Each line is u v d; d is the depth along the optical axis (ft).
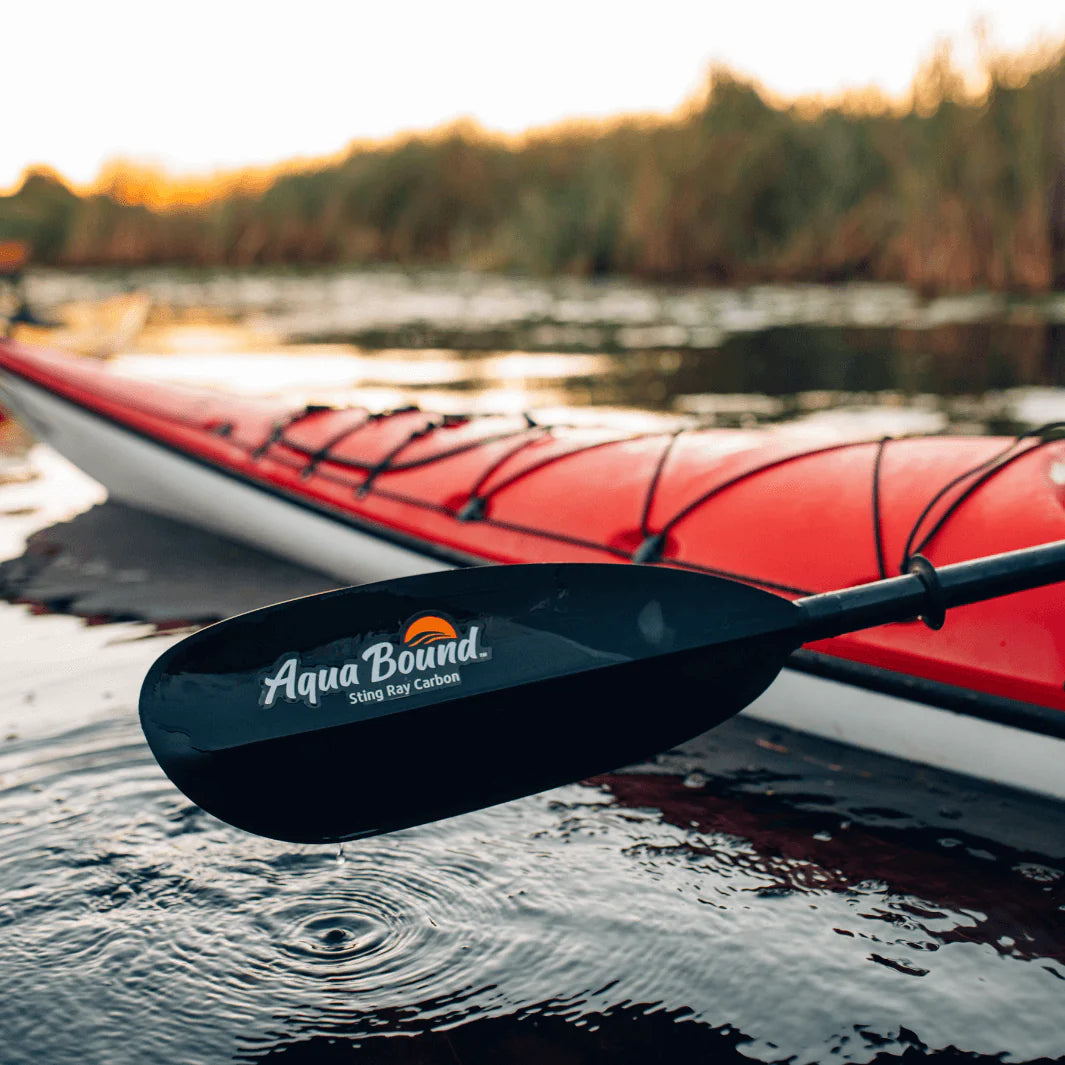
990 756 7.80
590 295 43.55
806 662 8.55
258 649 6.18
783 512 9.07
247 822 6.14
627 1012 5.66
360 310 41.47
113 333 20.86
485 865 6.95
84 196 70.44
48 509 15.72
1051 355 24.85
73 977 5.98
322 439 12.90
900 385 22.43
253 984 5.91
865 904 6.52
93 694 9.34
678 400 21.58
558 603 6.69
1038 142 34.68
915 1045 5.43
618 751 6.97
